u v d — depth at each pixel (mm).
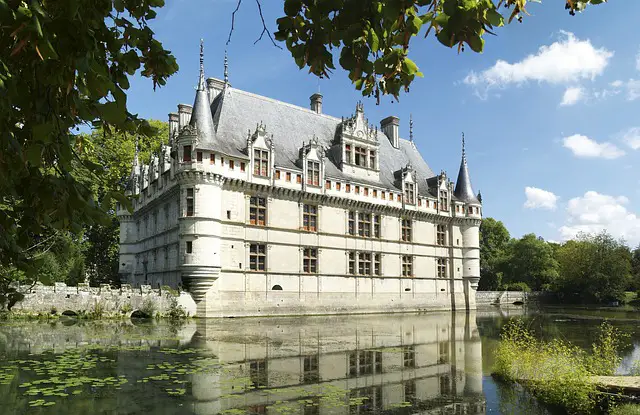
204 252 39125
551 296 84812
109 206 4348
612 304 81500
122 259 55844
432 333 30125
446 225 60188
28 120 3668
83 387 13789
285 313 43906
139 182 56375
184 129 40125
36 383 14133
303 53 4871
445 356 20547
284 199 45094
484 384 15312
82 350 20141
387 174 56438
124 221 56562
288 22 4750
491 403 13172
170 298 38094
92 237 61312
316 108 56281
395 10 3900
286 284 44344
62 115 3723
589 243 83125
